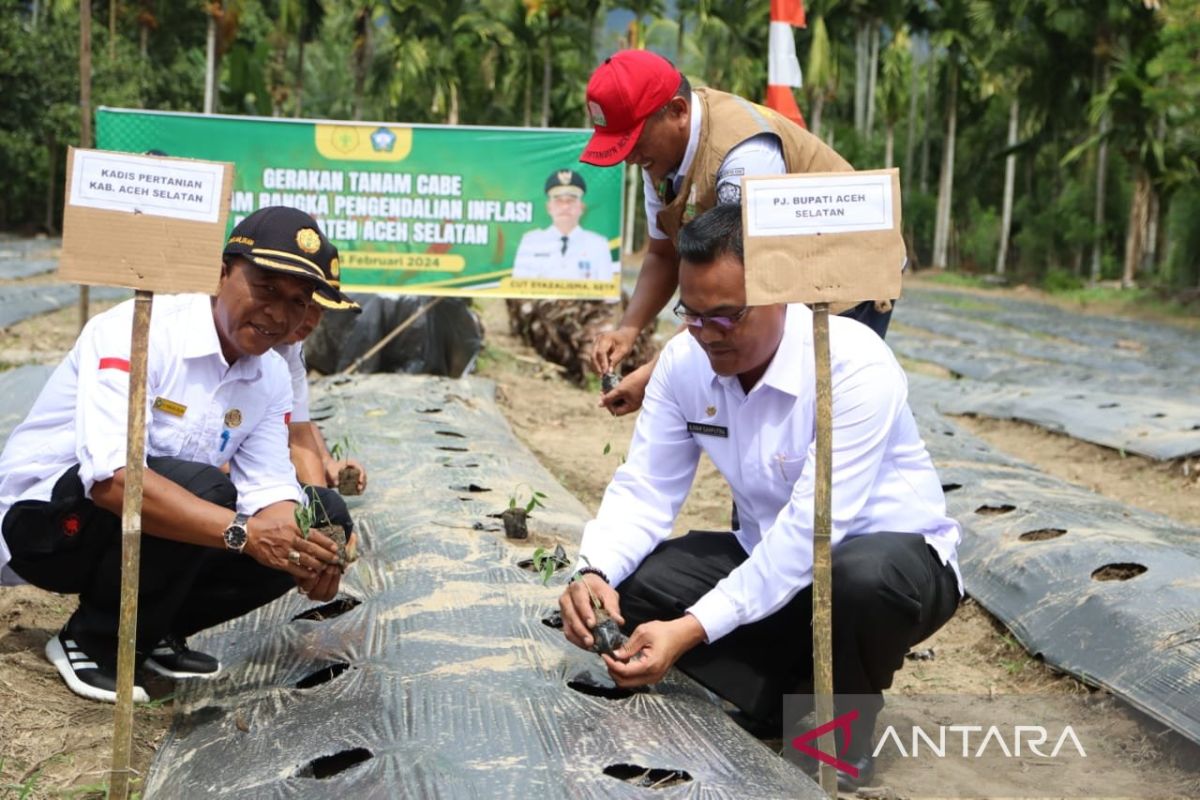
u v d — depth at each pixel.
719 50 34.88
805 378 2.88
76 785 2.74
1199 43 22.45
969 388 10.47
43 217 36.47
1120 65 29.45
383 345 9.14
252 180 8.59
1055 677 3.97
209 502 2.91
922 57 58.31
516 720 2.74
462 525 4.53
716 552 3.16
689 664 3.07
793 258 2.41
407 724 2.72
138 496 2.42
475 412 7.66
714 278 2.62
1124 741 3.46
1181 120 23.97
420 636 3.31
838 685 2.97
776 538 2.82
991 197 45.62
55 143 33.22
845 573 2.82
